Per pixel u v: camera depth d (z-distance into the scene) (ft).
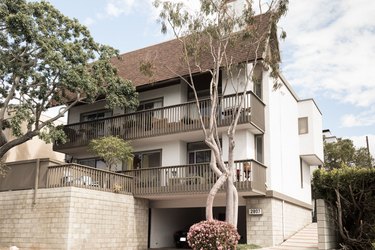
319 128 84.17
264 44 49.08
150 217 67.36
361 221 47.14
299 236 61.31
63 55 58.03
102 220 55.21
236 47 50.93
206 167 57.93
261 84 64.03
